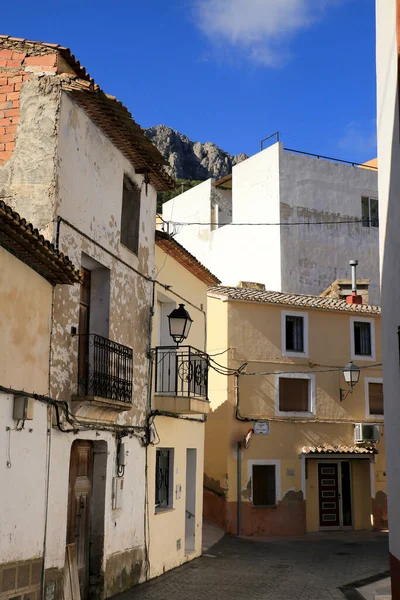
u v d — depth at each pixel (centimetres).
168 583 1342
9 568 843
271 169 3194
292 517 2320
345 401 2494
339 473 2480
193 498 1738
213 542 2011
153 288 1463
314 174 3234
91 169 1171
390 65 1067
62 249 1048
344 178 3309
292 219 3144
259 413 2348
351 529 2450
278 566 1627
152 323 1448
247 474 2284
